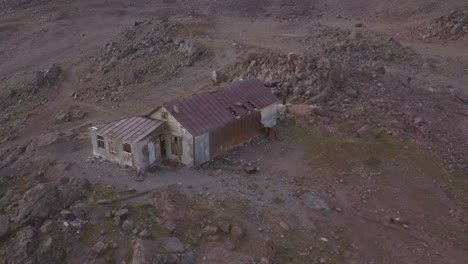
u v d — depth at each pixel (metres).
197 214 22.67
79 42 77.81
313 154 30.98
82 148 32.72
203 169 28.44
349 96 40.38
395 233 23.06
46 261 20.03
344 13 91.81
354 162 29.91
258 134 33.56
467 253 21.83
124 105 46.53
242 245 21.20
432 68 56.25
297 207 24.69
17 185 26.81
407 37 70.62
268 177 27.69
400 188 27.23
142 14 90.69
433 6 84.12
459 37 67.25
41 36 81.69
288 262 20.48
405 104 40.41
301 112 37.03
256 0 96.06
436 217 24.62
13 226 21.59
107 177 27.38
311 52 56.69
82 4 95.56
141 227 21.89
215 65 52.75
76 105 49.03
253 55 47.94
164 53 57.75
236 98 32.25
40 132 44.00
